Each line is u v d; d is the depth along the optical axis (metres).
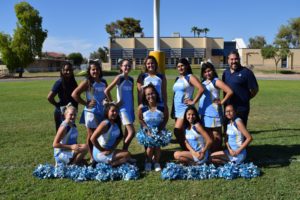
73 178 5.54
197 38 61.97
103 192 5.04
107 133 5.81
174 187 5.21
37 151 7.32
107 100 6.14
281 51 54.03
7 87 26.95
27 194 5.00
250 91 6.56
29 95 19.91
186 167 5.70
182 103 6.49
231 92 6.24
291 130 9.31
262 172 5.82
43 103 15.96
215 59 64.19
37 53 50.81
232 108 5.97
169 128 9.70
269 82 31.62
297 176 5.62
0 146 7.78
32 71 62.16
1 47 48.88
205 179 5.51
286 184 5.28
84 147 5.95
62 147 5.86
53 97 6.66
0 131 9.43
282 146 7.55
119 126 5.98
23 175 5.77
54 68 64.81
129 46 62.00
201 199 4.80
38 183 5.41
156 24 8.53
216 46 63.78
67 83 6.67
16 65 48.94
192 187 5.20
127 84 6.43
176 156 6.00
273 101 15.93
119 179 5.56
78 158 6.00
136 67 56.59
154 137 5.97
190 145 6.00
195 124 5.88
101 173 5.53
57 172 5.62
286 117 11.52
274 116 11.73
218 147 6.47
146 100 6.18
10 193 5.04
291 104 14.84
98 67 6.32
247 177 5.52
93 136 5.78
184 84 6.43
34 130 9.58
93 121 6.34
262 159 6.57
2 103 16.05
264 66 61.31
